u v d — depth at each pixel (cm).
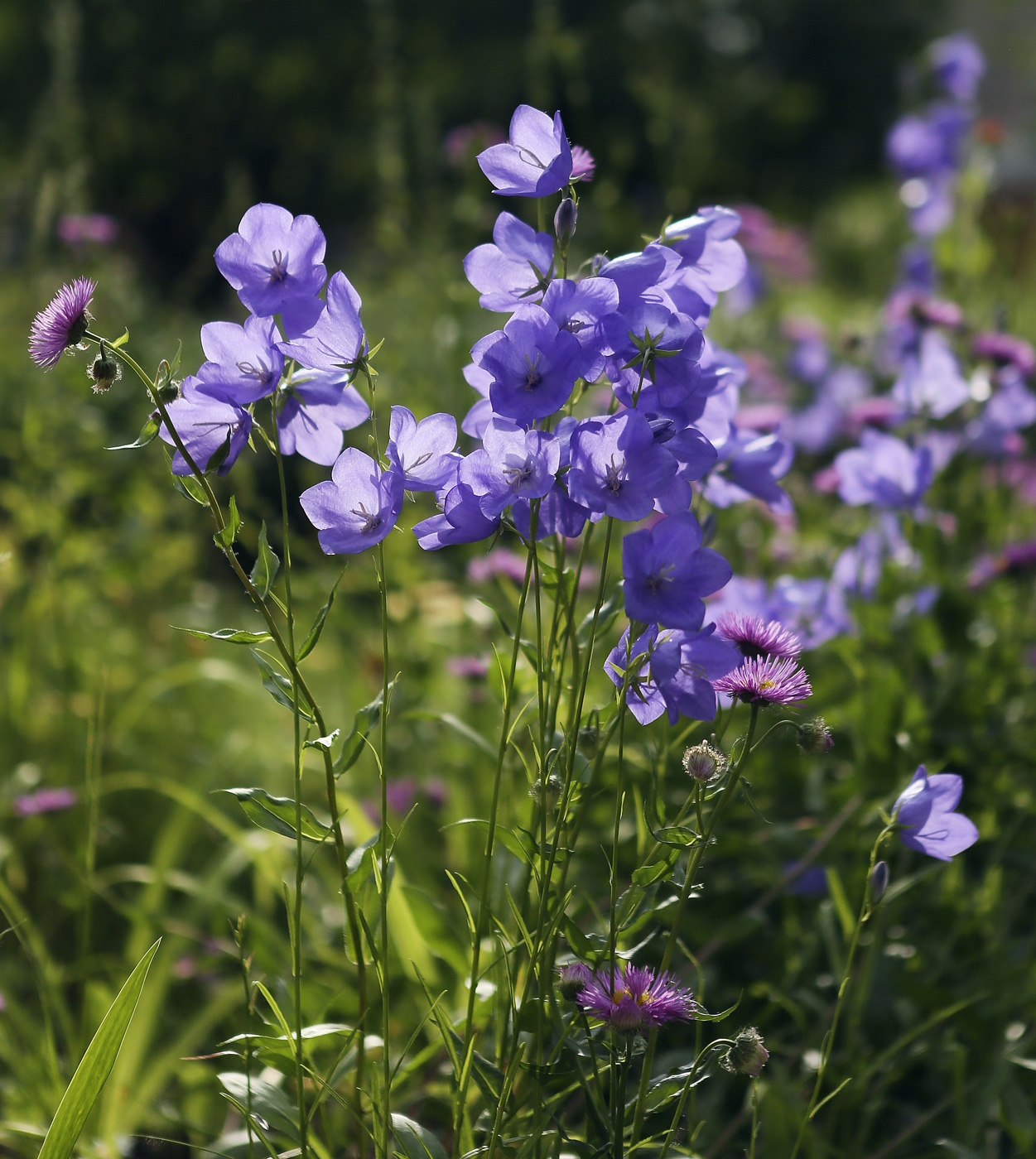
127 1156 126
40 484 208
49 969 134
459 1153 109
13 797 164
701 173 265
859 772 138
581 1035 113
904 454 142
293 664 106
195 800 140
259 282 106
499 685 118
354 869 109
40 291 243
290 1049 112
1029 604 165
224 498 231
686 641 107
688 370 105
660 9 730
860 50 1259
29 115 852
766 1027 132
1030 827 143
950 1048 123
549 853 109
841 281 631
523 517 105
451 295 188
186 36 954
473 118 930
